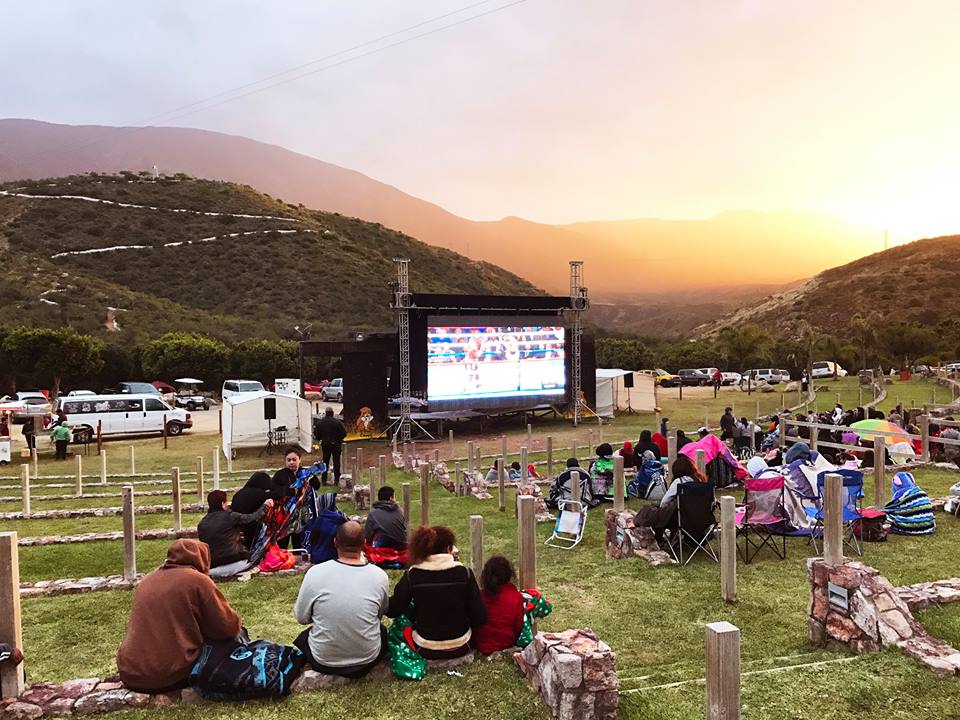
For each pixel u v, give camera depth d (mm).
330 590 4840
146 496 16328
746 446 20172
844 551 8695
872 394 41438
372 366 29438
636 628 6523
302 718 4348
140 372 55719
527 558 6172
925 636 5223
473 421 33438
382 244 123500
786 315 130875
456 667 5008
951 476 13891
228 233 99625
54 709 4551
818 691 4555
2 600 4758
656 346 124938
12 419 35938
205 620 4766
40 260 80750
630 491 13906
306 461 24062
